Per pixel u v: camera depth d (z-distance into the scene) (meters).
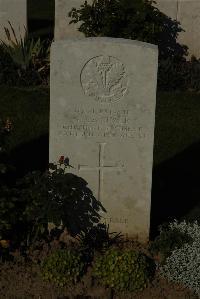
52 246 7.98
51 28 18.55
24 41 14.24
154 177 10.29
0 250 7.79
